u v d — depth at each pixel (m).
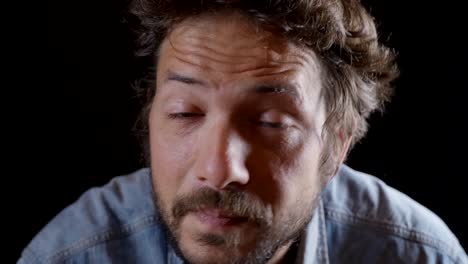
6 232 1.87
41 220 1.89
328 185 1.37
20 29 1.79
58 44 1.81
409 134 1.84
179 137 0.98
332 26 1.02
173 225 1.01
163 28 1.03
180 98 0.97
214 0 0.94
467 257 1.35
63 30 1.81
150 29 1.07
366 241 1.32
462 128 1.81
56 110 1.85
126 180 1.39
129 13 1.18
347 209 1.35
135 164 1.89
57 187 1.88
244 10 0.94
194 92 0.96
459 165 1.83
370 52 1.14
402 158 1.85
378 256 1.31
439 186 1.85
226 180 0.94
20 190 1.87
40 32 1.80
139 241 1.32
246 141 0.96
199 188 0.96
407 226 1.33
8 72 1.80
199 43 0.95
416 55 1.79
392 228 1.33
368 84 1.18
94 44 1.82
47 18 1.80
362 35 1.11
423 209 1.40
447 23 1.77
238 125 0.96
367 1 1.76
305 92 0.98
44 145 1.86
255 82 0.94
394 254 1.32
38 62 1.82
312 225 1.27
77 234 1.31
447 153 1.83
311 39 0.98
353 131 1.17
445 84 1.80
